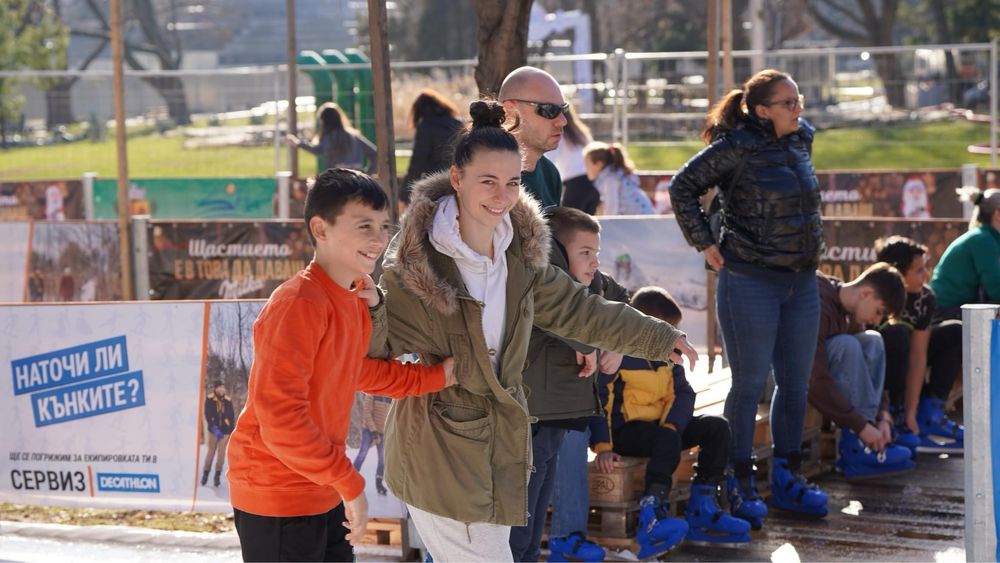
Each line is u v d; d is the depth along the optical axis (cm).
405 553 682
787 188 708
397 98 2527
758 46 3600
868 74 2769
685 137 2395
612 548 687
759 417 822
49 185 1755
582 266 572
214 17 10906
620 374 697
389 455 485
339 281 436
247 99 3375
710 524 704
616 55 2097
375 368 457
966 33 5631
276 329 418
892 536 732
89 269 1234
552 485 574
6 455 757
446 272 458
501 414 467
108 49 9975
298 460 415
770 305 722
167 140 3422
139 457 738
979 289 1004
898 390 932
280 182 1714
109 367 740
